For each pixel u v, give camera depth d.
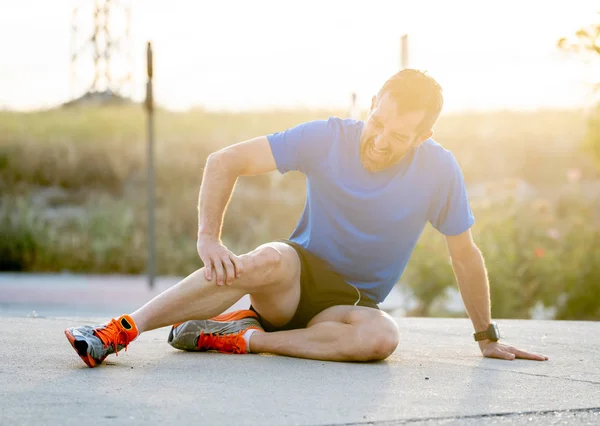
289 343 3.09
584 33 5.73
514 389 2.63
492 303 7.44
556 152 18.97
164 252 13.14
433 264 7.59
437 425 2.12
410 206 3.17
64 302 8.88
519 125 20.33
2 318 4.24
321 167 3.16
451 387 2.62
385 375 2.79
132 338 2.86
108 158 16.84
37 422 2.01
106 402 2.24
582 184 16.05
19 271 12.95
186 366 2.84
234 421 2.08
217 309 3.00
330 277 3.18
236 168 3.12
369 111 3.11
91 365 2.76
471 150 19.47
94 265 12.95
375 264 3.25
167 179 16.20
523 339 4.02
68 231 13.93
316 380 2.64
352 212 3.16
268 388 2.49
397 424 2.11
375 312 3.10
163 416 2.11
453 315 7.60
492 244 7.57
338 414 2.19
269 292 3.10
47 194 16.11
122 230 13.44
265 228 14.02
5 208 13.98
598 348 3.72
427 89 2.96
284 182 16.22
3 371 2.66
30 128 18.34
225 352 3.16
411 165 3.15
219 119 20.17
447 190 3.21
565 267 7.59
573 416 2.29
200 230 3.04
